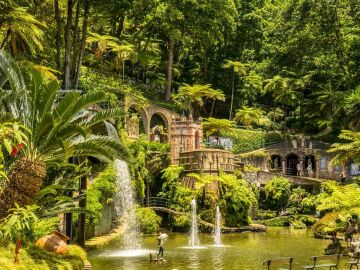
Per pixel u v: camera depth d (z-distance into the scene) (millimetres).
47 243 14461
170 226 35938
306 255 24094
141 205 35750
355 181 46562
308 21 56188
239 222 37250
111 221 30766
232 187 37406
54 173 16688
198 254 24422
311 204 43438
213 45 68062
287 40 61625
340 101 56094
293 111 72500
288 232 36625
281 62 65500
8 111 14711
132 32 62531
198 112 62469
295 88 64688
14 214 12266
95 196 27766
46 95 14438
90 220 26562
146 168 38938
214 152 38812
